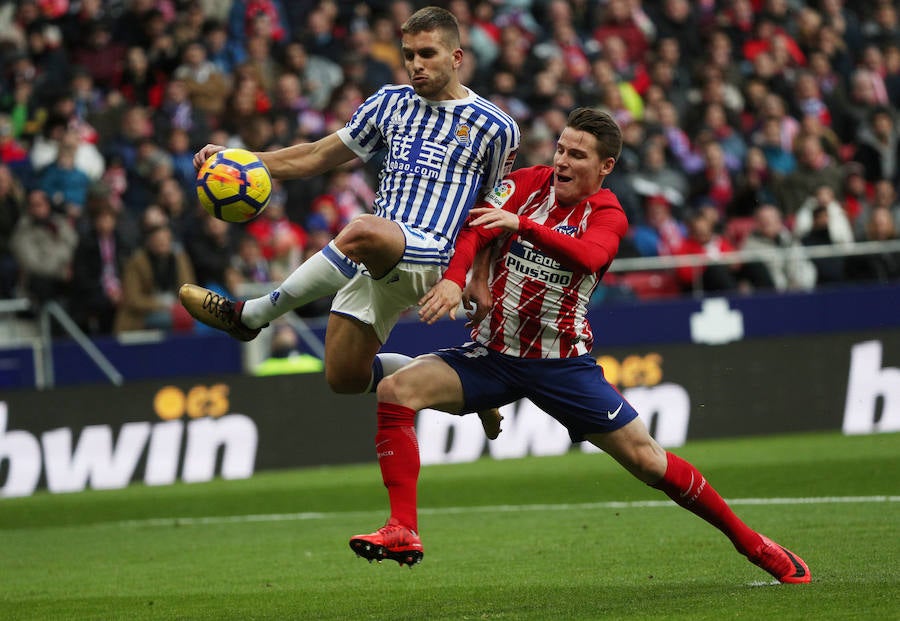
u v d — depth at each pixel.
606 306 32.22
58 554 18.73
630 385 29.73
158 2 38.53
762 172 37.22
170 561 17.39
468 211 12.50
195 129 34.31
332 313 12.50
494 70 38.69
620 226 12.24
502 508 21.50
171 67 36.56
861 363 30.06
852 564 14.07
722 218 37.34
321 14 38.69
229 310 12.43
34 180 33.72
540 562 15.59
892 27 46.06
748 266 33.50
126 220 31.62
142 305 30.41
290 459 28.56
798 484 22.23
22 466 27.47
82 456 27.73
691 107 40.28
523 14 41.41
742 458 25.78
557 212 12.55
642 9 43.62
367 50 37.69
